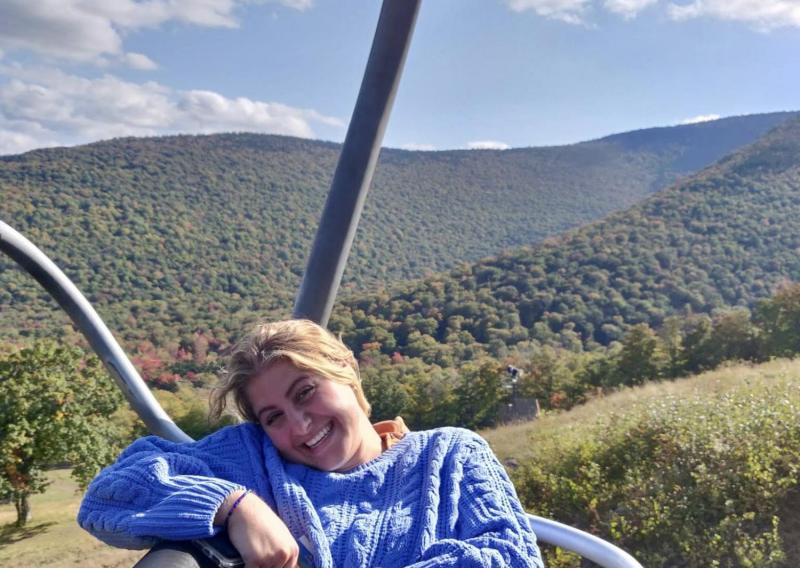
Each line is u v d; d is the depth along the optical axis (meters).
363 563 1.16
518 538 1.16
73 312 1.41
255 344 1.30
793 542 6.13
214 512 1.00
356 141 1.34
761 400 8.48
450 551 1.13
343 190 1.35
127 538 1.04
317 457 1.29
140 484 1.09
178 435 1.43
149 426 1.44
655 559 6.52
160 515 1.01
